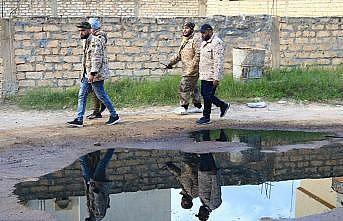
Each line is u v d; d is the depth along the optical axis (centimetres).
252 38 1405
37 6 1964
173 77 1302
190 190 664
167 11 2091
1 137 880
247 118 1037
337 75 1367
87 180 693
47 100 1162
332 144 862
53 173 716
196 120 1013
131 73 1313
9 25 1202
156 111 1110
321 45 1450
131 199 632
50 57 1239
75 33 1247
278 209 600
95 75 920
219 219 573
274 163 767
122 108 1137
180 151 820
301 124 991
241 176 717
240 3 2033
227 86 1247
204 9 2130
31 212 585
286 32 1423
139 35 1304
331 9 1773
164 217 595
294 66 1442
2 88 1209
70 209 601
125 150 822
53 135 893
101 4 2022
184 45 1037
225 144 857
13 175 704
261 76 1330
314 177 712
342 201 631
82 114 948
